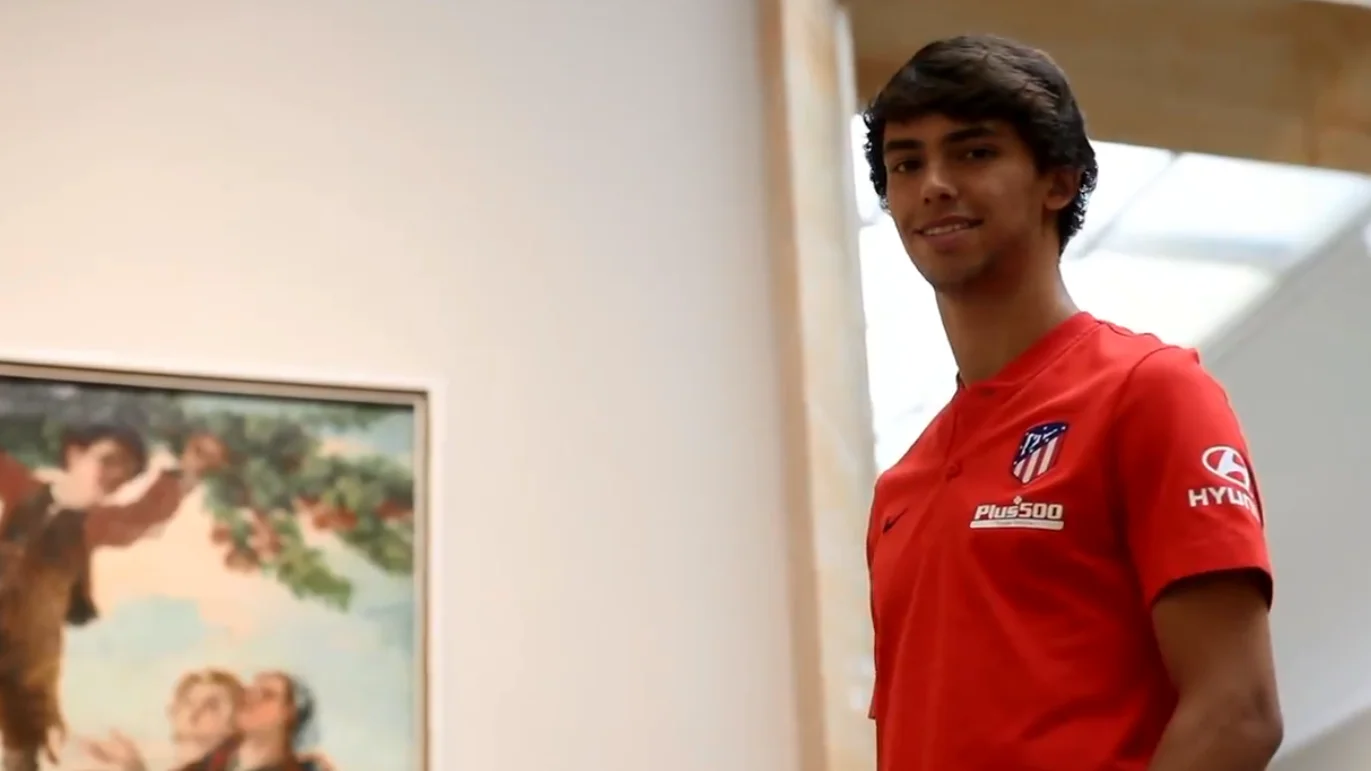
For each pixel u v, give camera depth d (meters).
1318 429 3.74
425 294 2.13
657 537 2.12
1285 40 2.70
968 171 1.30
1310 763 3.83
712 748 2.06
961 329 1.36
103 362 1.95
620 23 2.34
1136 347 1.25
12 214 2.01
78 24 2.10
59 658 1.84
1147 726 1.13
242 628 1.91
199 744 1.85
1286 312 3.74
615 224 2.24
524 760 1.98
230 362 2.02
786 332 2.23
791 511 2.18
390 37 2.22
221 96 2.13
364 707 1.92
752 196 2.32
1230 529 1.11
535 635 2.04
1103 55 2.67
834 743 2.03
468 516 2.05
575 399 2.15
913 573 1.28
